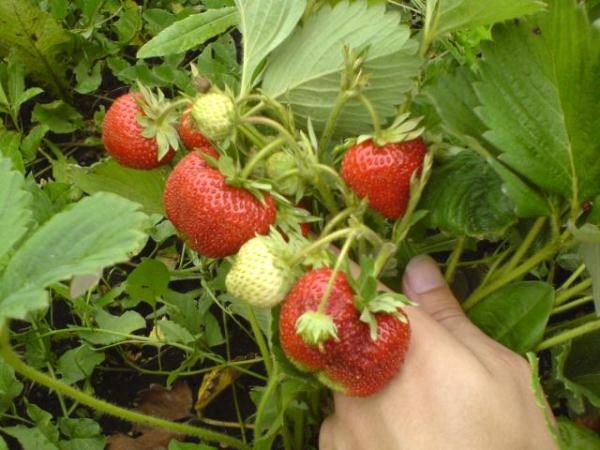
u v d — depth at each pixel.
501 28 0.24
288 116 0.26
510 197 0.24
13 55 0.44
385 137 0.25
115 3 0.49
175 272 0.40
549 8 0.23
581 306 0.39
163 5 0.51
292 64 0.28
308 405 0.34
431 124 0.29
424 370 0.25
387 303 0.22
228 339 0.39
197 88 0.25
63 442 0.35
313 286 0.22
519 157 0.24
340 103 0.25
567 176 0.24
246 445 0.35
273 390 0.31
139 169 0.29
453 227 0.26
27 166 0.45
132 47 0.49
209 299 0.38
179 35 0.32
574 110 0.24
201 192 0.24
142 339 0.36
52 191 0.39
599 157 0.24
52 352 0.37
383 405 0.25
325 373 0.23
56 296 0.39
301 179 0.26
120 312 0.40
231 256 0.26
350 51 0.24
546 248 0.28
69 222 0.20
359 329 0.22
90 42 0.47
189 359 0.37
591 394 0.29
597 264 0.24
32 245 0.20
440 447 0.24
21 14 0.42
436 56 0.39
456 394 0.25
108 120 0.28
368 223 0.28
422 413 0.25
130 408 0.38
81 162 0.46
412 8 0.46
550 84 0.24
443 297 0.30
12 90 0.44
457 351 0.25
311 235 0.28
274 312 0.25
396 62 0.26
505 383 0.26
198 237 0.25
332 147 0.29
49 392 0.38
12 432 0.34
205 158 0.24
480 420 0.24
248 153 0.27
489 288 0.30
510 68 0.24
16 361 0.23
